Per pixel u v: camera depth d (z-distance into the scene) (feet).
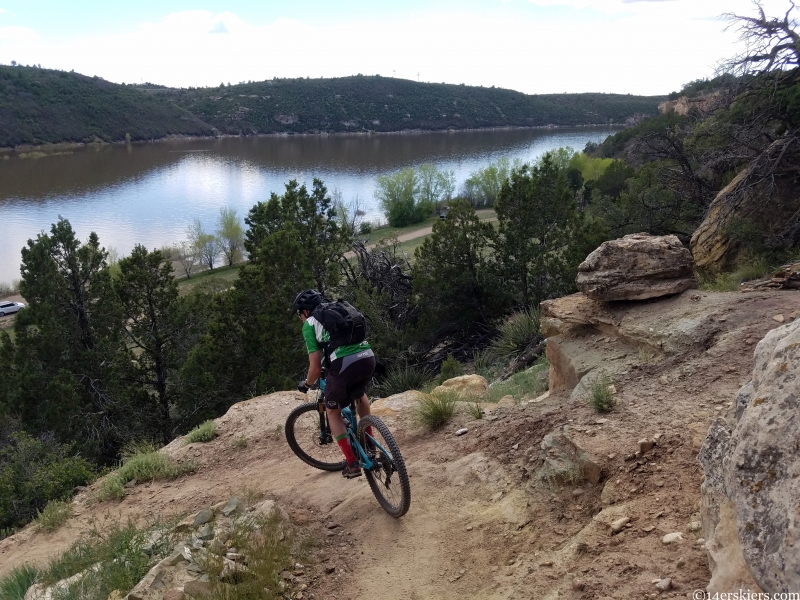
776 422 7.73
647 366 19.31
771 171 52.70
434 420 20.61
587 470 13.56
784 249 49.42
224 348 64.75
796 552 6.55
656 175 79.66
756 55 56.80
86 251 74.38
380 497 15.29
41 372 68.33
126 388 75.15
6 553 19.21
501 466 15.93
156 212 372.17
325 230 85.25
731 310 20.66
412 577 12.62
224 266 239.91
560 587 10.32
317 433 22.97
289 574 13.10
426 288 69.41
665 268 22.79
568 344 23.47
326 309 14.93
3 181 485.97
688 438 13.44
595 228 65.67
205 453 23.49
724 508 8.77
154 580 11.98
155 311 79.30
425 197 315.17
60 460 41.06
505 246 67.87
